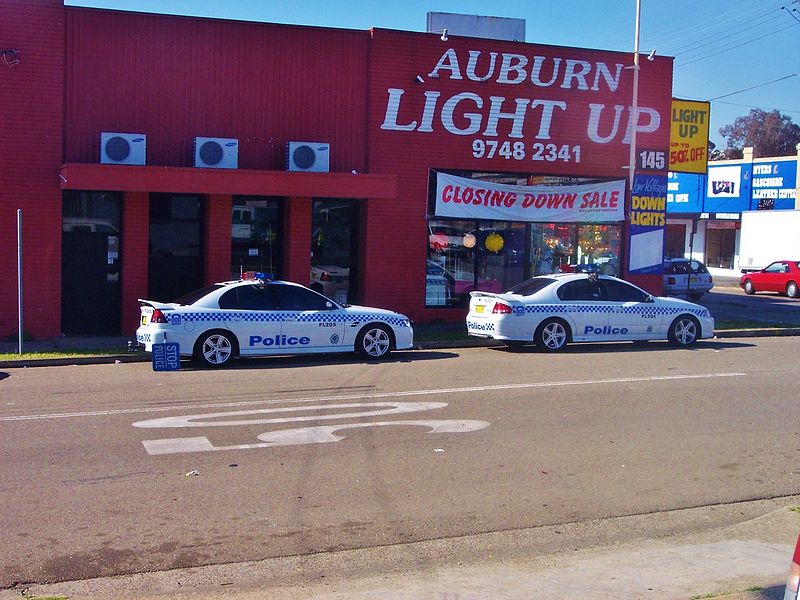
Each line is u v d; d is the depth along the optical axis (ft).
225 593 18.63
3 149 57.72
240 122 63.93
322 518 23.24
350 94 66.33
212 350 47.50
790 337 67.72
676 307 58.70
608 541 22.21
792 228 146.92
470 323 56.80
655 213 75.72
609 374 45.80
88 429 31.99
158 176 56.44
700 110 78.18
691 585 18.89
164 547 21.07
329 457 28.76
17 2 57.72
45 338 59.06
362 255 67.56
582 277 56.95
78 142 60.03
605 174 73.92
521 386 41.68
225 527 22.44
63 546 20.97
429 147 68.18
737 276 157.07
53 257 58.95
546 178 72.13
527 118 70.90
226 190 57.77
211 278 62.80
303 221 64.80
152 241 62.80
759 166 152.46
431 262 69.31
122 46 60.85
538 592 18.47
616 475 27.55
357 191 60.64
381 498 24.89
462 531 22.62
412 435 31.76
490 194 69.77
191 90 62.64
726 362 51.13
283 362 49.96
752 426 34.17
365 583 19.24
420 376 44.60
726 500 25.50
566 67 71.61
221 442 30.37
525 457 29.27
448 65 68.13
